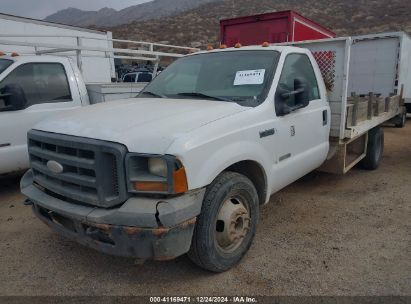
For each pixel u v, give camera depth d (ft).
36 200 11.14
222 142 10.60
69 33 49.03
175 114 10.87
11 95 17.21
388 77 37.58
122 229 9.27
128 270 11.75
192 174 9.62
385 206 16.79
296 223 15.02
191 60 15.71
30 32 45.57
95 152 9.51
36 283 11.14
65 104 19.66
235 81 13.60
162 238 9.20
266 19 36.94
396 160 25.77
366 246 13.07
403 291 10.53
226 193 10.77
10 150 17.69
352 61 39.34
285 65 14.08
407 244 13.16
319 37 44.01
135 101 13.32
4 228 14.90
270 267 11.78
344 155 17.56
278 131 12.99
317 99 15.94
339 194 18.43
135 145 9.39
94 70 39.55
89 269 11.85
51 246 13.33
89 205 10.09
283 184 14.15
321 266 11.81
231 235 11.16
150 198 9.48
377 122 21.71
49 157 10.75
